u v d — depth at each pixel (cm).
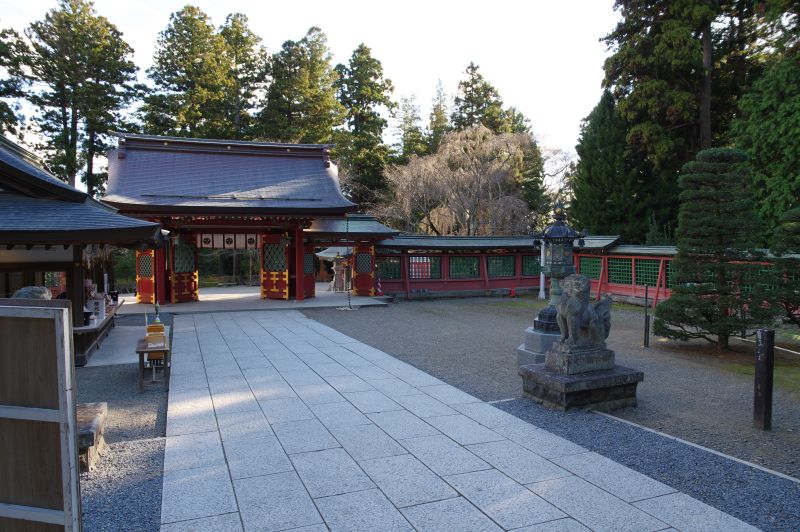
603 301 686
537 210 3588
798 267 983
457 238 2327
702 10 2197
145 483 437
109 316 1193
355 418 605
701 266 1024
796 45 1898
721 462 477
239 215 1802
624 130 2612
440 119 4503
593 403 640
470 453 495
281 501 397
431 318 1616
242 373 847
